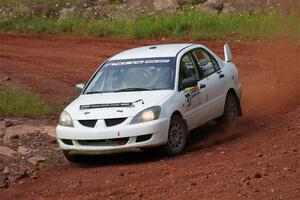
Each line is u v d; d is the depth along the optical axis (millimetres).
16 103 24938
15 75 32719
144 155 19609
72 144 18875
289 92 27906
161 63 20562
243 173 16047
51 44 44281
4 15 54156
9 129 22375
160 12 51031
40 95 28094
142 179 16609
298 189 14438
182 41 42781
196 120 20172
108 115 18609
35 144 21203
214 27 44625
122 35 46750
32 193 16578
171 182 15977
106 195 15469
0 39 47062
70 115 19125
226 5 50219
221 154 18531
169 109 18906
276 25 42938
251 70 33312
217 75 21703
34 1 55875
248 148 18875
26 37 47906
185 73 20453
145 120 18406
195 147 19969
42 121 23875
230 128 22031
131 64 20891
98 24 48844
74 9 53750
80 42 44688
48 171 18984
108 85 20375
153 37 45188
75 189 16406
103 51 40688
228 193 14531
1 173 18641
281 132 20594
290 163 16594
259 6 49031
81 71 34500
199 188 15180
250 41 41188
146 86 19891
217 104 21312
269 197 14031
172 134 19000
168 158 18844
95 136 18438
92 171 18281
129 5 52875
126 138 18359
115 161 19344
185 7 51062
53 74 33438
